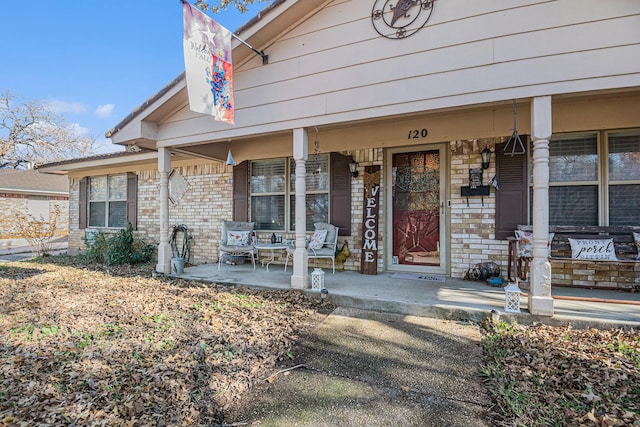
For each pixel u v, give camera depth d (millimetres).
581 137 4641
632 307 3639
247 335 3271
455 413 2096
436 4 3797
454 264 5242
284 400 2258
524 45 3445
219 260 6559
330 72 4336
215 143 6527
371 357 2865
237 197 7020
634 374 2449
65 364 2648
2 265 7633
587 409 2074
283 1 4230
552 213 4777
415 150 5648
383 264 5738
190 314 3871
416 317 3795
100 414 2031
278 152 6473
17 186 14188
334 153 6090
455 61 3713
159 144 5586
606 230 4320
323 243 5703
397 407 2170
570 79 3291
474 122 5008
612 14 3182
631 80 3125
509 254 4609
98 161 8391
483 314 3582
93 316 3805
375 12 4090
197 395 2277
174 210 7824
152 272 6078
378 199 5672
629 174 4441
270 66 4707
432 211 5551
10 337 3189
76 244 9742
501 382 2408
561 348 2865
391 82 4008
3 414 2021
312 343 3154
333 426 1989
